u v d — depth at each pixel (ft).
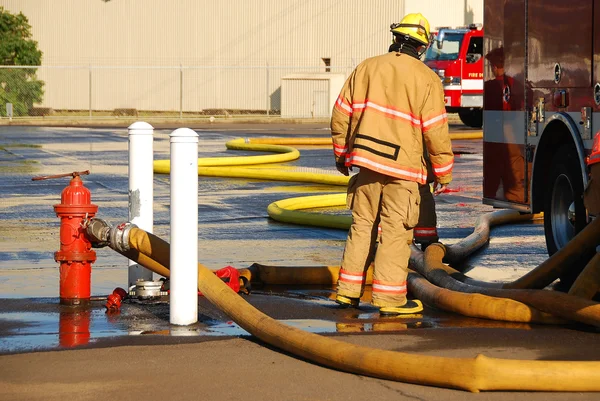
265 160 83.76
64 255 29.96
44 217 51.47
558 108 35.73
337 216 48.83
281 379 21.81
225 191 65.21
